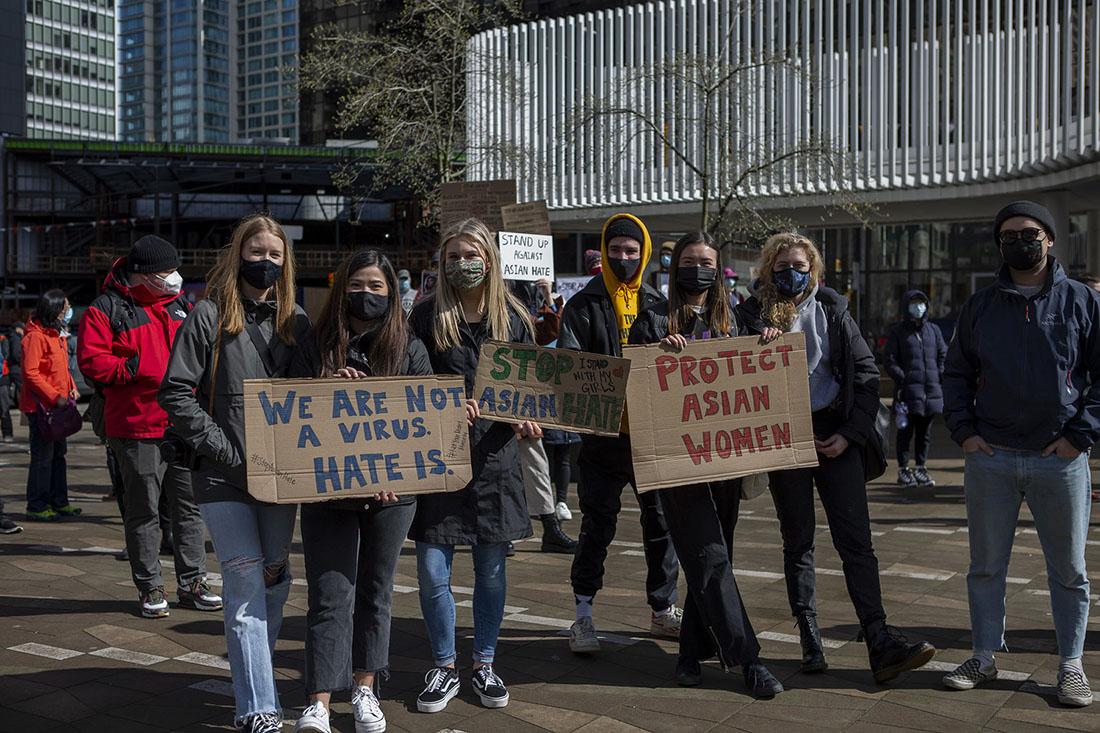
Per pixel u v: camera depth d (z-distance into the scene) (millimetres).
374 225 60469
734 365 4711
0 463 13688
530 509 4777
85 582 6766
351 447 4156
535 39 23859
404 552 7820
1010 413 4578
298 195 59219
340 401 4168
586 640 5133
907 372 11070
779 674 4902
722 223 20469
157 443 5863
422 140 21625
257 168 51281
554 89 23734
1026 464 4578
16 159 58500
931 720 4301
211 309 4129
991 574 4723
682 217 23375
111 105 161000
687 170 21688
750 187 20672
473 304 4664
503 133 24188
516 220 10539
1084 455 4562
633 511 9836
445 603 4492
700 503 4684
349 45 23062
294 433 4094
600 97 21969
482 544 4520
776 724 4262
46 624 5746
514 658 5160
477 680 4531
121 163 51031
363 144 49938
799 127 20438
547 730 4223
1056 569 4578
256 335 4199
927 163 19391
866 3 19672
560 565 7293
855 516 4867
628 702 4539
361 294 4258
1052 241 4566
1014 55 17844
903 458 11320
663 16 21766
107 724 4293
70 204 59656
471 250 4527
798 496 4953
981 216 22516
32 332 9008
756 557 7598
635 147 22531
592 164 23125
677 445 4629
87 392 23625
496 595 4566
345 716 4418
